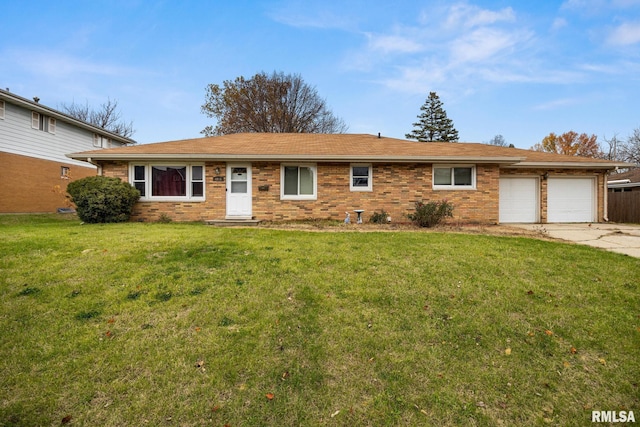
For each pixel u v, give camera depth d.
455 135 42.59
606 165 12.26
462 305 3.77
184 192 11.23
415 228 9.25
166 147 11.68
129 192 10.51
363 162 11.24
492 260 5.38
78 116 32.47
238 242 6.43
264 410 2.28
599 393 2.50
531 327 3.37
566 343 3.11
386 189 11.30
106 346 2.90
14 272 4.43
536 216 12.52
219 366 2.69
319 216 11.26
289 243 6.46
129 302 3.68
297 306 3.69
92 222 10.16
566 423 2.23
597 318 3.54
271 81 29.42
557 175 12.52
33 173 15.96
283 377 2.59
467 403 2.38
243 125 29.19
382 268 4.91
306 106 30.34
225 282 4.27
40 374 2.55
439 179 11.46
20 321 3.27
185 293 3.93
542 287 4.30
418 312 3.60
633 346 3.05
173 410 2.25
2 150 14.45
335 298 3.88
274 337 3.10
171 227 8.80
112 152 10.73
